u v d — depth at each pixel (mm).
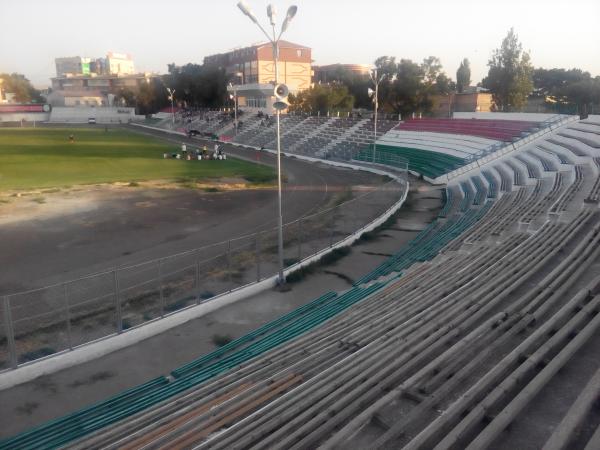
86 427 9703
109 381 11797
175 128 101562
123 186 36688
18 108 129750
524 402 6242
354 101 89500
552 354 7672
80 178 40125
